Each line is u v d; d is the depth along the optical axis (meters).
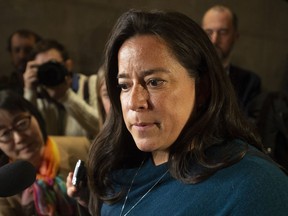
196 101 1.02
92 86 2.56
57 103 2.29
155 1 3.54
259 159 0.96
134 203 1.10
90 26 3.49
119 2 3.46
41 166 1.82
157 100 0.95
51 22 3.41
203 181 0.96
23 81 2.44
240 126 1.04
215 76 0.99
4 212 1.64
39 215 1.73
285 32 4.21
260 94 2.58
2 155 1.74
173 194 1.00
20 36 2.96
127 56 0.97
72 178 1.32
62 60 2.46
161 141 0.98
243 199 0.90
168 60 0.94
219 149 1.00
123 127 1.21
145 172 1.11
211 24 2.69
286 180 0.93
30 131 1.74
